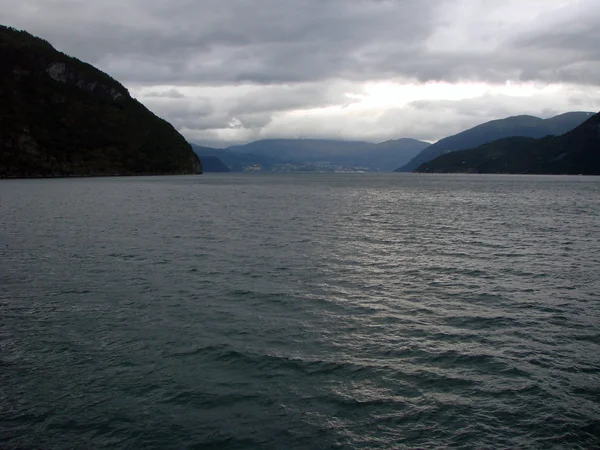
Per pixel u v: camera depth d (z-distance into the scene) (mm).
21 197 78562
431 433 10227
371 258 28984
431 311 18391
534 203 77062
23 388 11969
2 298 19516
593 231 42031
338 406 11281
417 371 13094
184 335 15562
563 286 22344
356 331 16109
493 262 27969
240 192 107312
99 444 9781
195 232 39219
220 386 12180
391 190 123250
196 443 9844
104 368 13117
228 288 21422
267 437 10070
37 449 9594
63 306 18531
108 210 57500
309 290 21297
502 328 16484
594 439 10000
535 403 11406
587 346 14875
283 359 13766
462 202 79312
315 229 42438
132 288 21234
